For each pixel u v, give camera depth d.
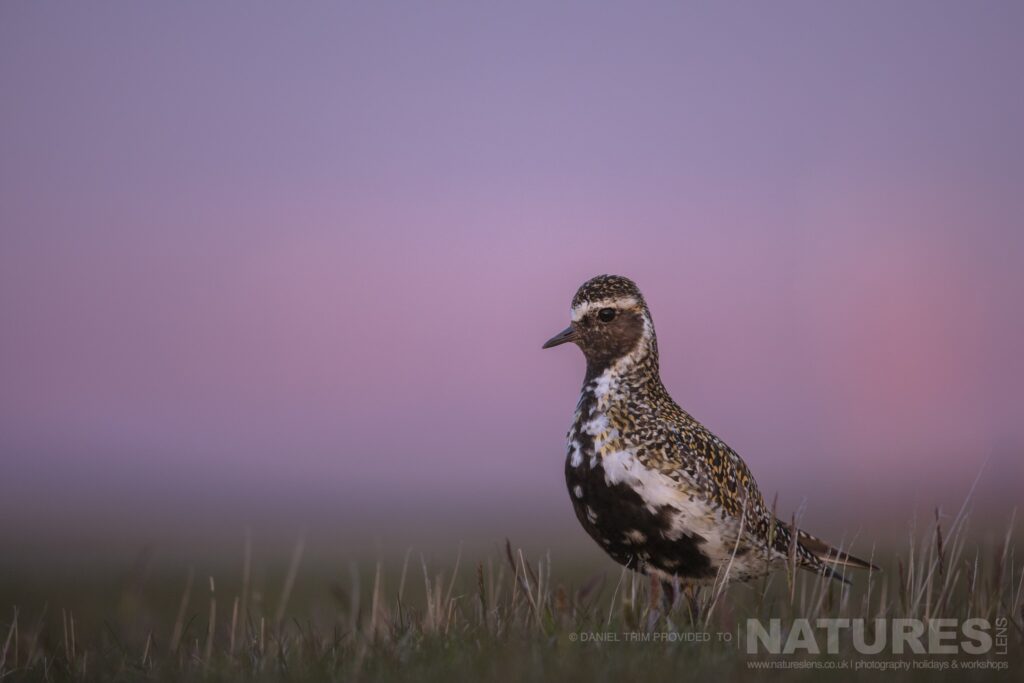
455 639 10.77
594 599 12.51
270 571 38.28
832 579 12.48
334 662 10.48
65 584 34.25
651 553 12.60
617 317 13.30
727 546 12.50
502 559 13.11
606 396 13.06
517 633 11.06
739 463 13.24
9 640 12.70
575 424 13.12
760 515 12.97
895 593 13.80
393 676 9.95
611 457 12.64
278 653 11.09
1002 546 12.02
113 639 13.23
